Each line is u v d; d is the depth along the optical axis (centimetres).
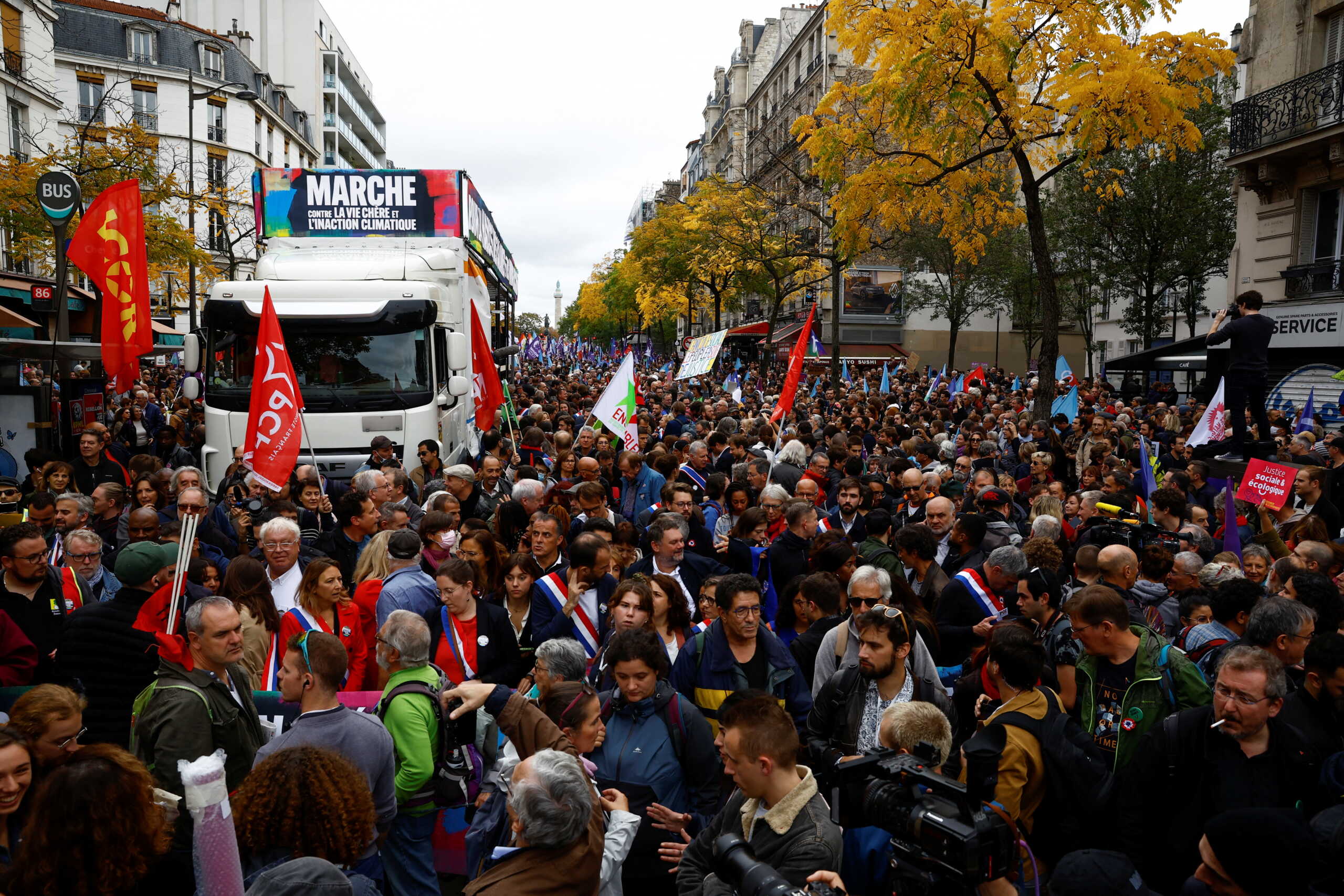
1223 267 3106
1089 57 1609
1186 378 3206
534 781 318
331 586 571
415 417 1198
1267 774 369
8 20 2820
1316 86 1972
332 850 306
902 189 1855
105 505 816
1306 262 2097
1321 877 251
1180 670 438
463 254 1388
